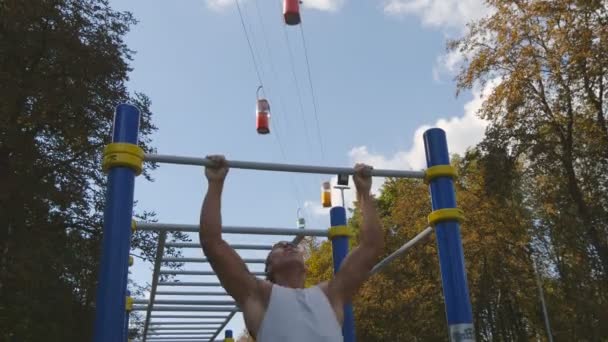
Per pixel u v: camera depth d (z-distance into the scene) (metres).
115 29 15.20
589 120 16.02
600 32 14.34
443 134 3.52
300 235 5.32
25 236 12.91
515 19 15.83
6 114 12.52
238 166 3.38
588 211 16.16
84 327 14.08
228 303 7.61
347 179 3.52
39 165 13.45
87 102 13.84
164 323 8.83
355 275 2.47
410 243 4.41
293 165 3.46
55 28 13.79
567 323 19.30
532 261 20.11
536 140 16.44
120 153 2.89
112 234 2.74
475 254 19.30
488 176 17.31
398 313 19.83
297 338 2.13
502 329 22.72
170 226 5.00
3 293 12.80
